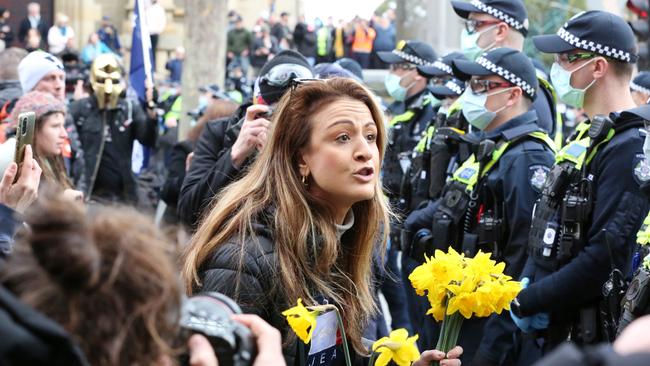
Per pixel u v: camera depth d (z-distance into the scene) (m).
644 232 4.32
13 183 3.91
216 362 2.03
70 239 1.80
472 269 3.78
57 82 7.97
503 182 5.82
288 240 3.56
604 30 5.48
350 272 3.80
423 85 9.25
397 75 9.25
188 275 3.54
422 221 6.76
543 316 5.24
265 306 3.51
